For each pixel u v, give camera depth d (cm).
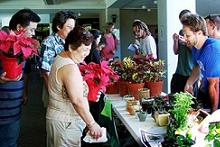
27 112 586
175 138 174
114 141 239
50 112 206
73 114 204
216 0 877
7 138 233
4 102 221
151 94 287
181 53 373
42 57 277
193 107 208
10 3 1269
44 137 443
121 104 285
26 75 284
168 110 214
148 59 306
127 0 1048
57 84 199
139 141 196
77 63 207
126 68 299
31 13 239
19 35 190
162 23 618
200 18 240
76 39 199
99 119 249
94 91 214
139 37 487
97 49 392
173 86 389
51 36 285
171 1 594
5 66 192
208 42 236
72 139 207
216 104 239
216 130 155
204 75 243
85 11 1384
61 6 1296
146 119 235
